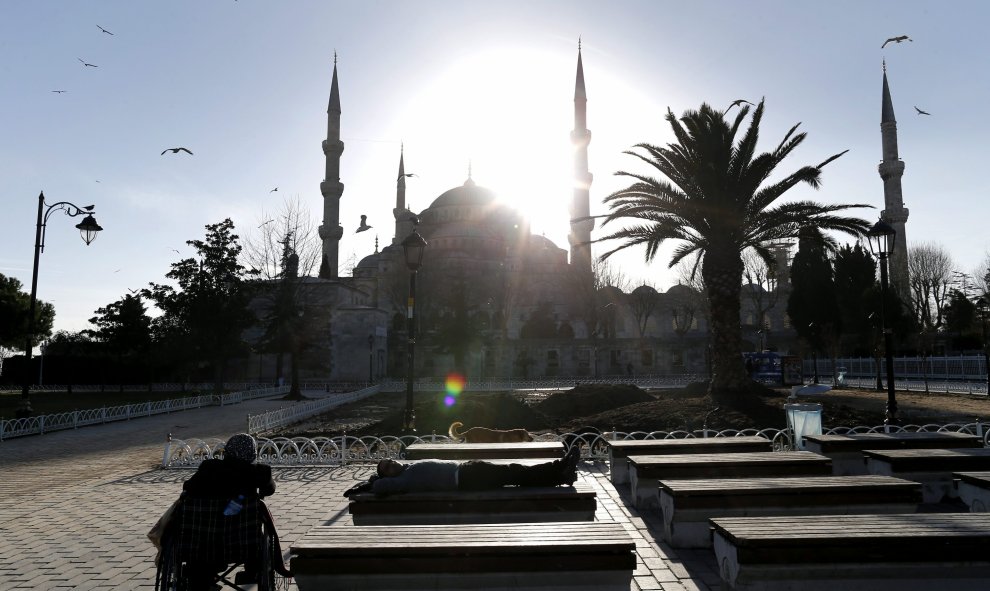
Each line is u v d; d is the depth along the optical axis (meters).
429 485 7.23
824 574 4.93
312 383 61.97
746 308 89.31
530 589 4.90
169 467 14.81
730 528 5.29
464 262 89.12
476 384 56.88
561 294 97.19
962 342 61.16
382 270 95.25
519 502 7.07
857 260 59.41
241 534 4.91
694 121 23.27
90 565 7.38
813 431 13.38
